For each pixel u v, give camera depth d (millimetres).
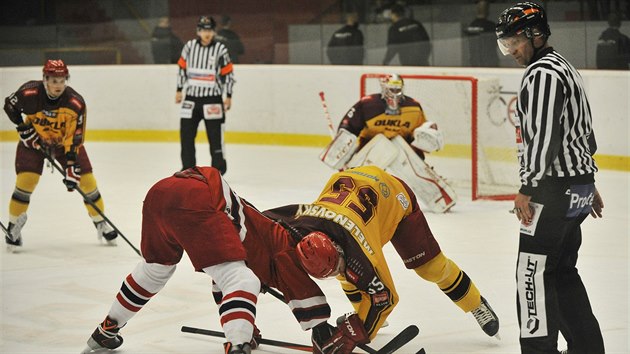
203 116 15852
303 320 6137
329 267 5863
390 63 19812
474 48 19000
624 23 17094
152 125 20891
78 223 12570
